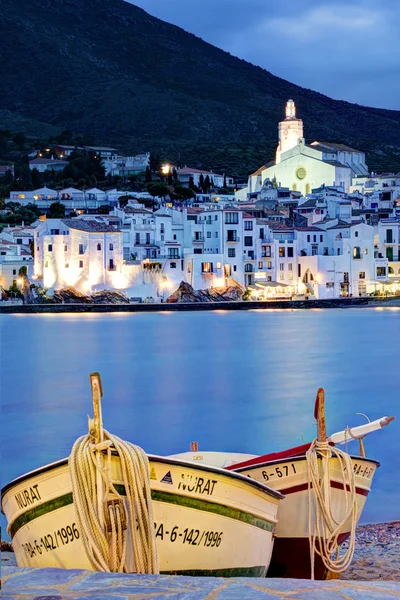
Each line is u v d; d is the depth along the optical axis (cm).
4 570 1027
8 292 14238
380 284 16200
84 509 1232
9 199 19912
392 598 917
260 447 3612
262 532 1410
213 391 5694
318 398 1531
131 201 18462
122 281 14538
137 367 7350
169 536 1296
